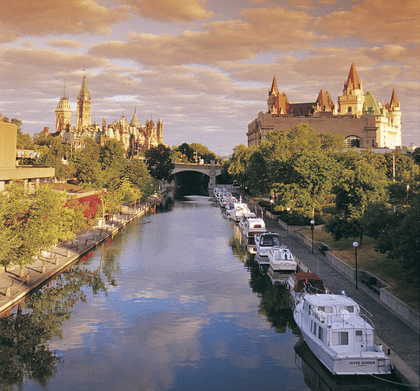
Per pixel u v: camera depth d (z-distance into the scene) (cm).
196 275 4941
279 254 4988
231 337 3181
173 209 12250
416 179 4412
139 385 2509
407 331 2873
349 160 8862
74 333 3244
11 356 2859
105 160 13388
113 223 8081
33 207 4469
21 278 4272
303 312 3100
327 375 2536
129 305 3875
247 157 15225
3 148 5347
